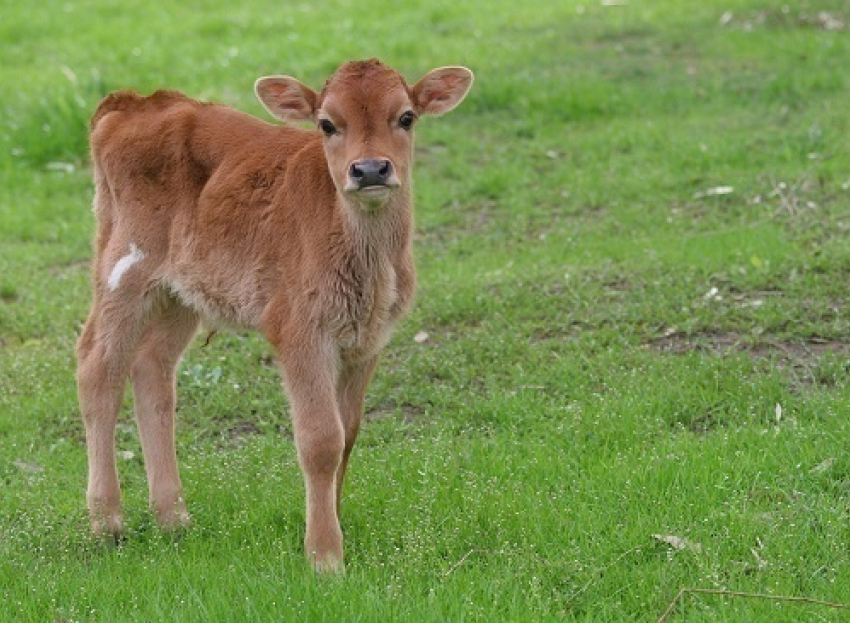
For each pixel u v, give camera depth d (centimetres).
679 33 4422
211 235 1694
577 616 1475
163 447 1786
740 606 1445
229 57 4303
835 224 2656
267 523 1723
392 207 1602
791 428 1856
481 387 2173
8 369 2347
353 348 1622
